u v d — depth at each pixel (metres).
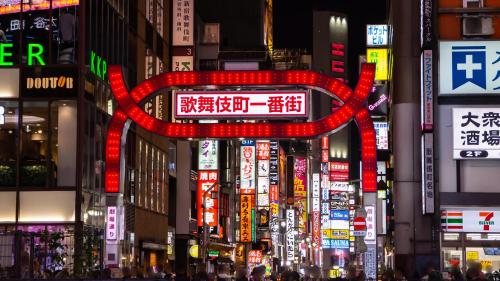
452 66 41.03
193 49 71.00
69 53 47.03
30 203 46.38
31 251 29.80
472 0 41.56
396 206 43.44
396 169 43.88
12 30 47.19
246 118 35.69
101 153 50.81
